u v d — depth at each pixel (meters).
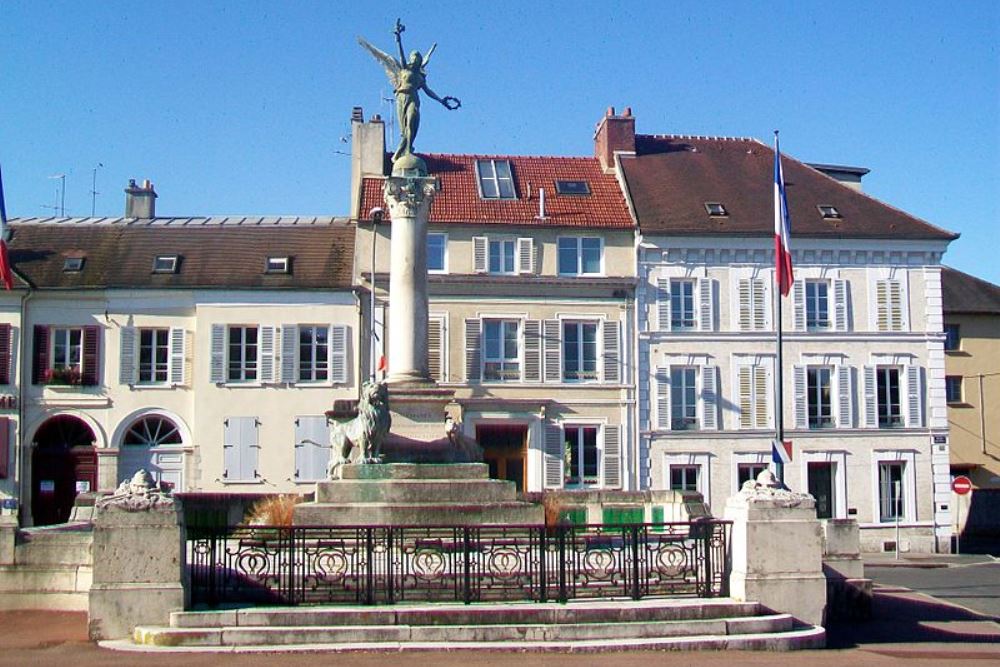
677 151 46.06
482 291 40.22
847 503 41.06
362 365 39.53
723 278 41.44
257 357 39.47
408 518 19.11
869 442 41.38
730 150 46.94
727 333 41.16
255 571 14.98
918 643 15.97
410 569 15.56
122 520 14.34
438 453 21.81
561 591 14.78
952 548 41.47
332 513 19.09
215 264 40.44
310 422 39.22
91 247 41.00
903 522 41.22
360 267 39.88
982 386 47.03
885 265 42.31
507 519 19.36
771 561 15.23
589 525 15.24
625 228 41.09
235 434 39.03
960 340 47.25
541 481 39.59
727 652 14.09
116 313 39.25
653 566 15.96
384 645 13.60
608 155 44.91
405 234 23.14
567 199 42.31
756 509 15.33
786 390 41.25
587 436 40.41
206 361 39.22
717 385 40.97
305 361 39.69
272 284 39.62
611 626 14.18
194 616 13.98
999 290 48.69
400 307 22.97
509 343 40.41
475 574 14.94
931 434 41.75
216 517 23.17
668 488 40.41
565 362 40.53
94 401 38.81
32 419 38.59
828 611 18.14
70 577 16.98
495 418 39.56
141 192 45.19
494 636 13.95
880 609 20.27
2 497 35.94
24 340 38.84
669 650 14.02
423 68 24.23
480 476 20.39
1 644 14.09
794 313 41.62
